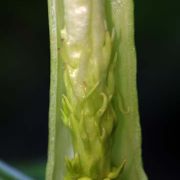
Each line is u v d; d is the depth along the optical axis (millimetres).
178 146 430
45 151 435
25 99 440
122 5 155
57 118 155
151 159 430
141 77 419
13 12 442
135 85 156
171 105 423
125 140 158
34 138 437
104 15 152
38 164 265
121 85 156
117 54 155
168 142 430
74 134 151
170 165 430
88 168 152
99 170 153
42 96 441
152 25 408
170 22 407
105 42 152
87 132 150
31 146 434
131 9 155
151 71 417
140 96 422
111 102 155
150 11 407
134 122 157
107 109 151
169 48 411
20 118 440
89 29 151
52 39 153
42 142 437
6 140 436
